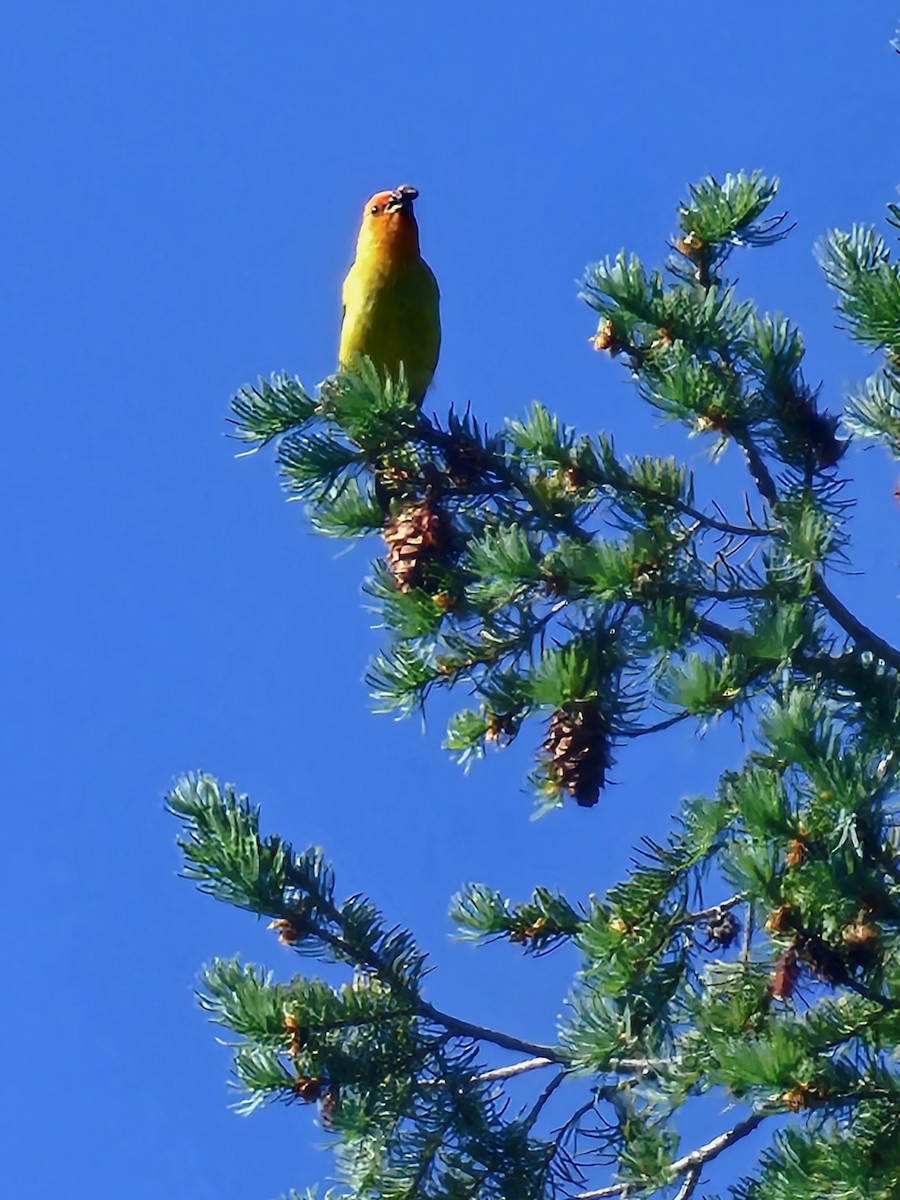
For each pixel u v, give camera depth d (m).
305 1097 9.41
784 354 9.88
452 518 10.36
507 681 9.98
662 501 9.91
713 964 9.05
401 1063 9.69
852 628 9.91
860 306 8.92
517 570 9.51
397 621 10.19
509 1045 9.86
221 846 9.62
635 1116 9.56
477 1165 9.64
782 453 10.01
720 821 8.80
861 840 7.90
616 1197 9.52
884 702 9.52
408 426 10.54
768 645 8.96
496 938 10.35
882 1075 8.08
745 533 9.89
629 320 10.02
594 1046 9.23
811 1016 8.31
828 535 9.35
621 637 9.62
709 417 9.84
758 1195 8.28
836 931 8.15
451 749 10.25
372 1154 9.69
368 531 10.91
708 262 10.38
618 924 9.29
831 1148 8.12
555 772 9.56
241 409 10.95
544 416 10.05
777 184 10.18
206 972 9.63
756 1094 8.11
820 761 7.88
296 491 10.92
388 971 9.75
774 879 8.05
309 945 9.74
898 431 10.24
